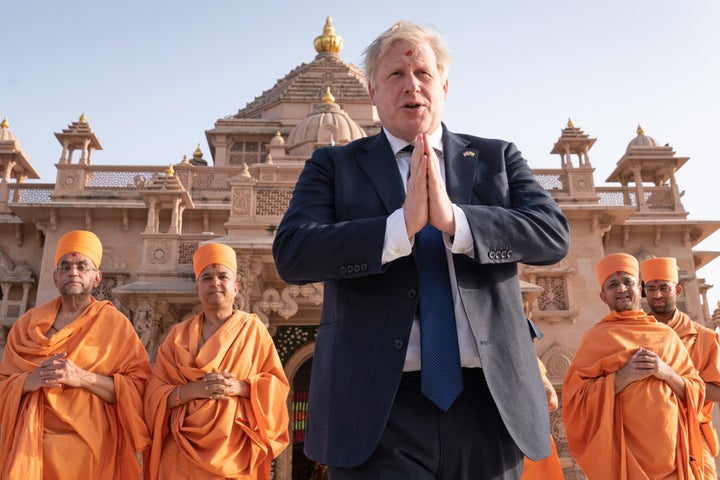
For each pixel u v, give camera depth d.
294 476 14.63
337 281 1.84
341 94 26.28
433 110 1.98
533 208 1.81
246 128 24.81
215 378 4.23
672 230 18.73
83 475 3.88
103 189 18.55
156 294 11.22
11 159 19.70
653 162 19.91
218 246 5.01
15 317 17.30
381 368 1.64
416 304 1.71
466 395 1.71
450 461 1.66
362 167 1.95
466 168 1.95
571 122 18.98
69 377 3.94
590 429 4.09
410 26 2.06
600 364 4.16
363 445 1.58
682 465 3.81
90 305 4.54
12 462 3.65
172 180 14.82
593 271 16.70
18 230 18.39
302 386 15.70
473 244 1.63
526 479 3.68
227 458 4.09
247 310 9.83
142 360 4.55
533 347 1.82
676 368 4.17
